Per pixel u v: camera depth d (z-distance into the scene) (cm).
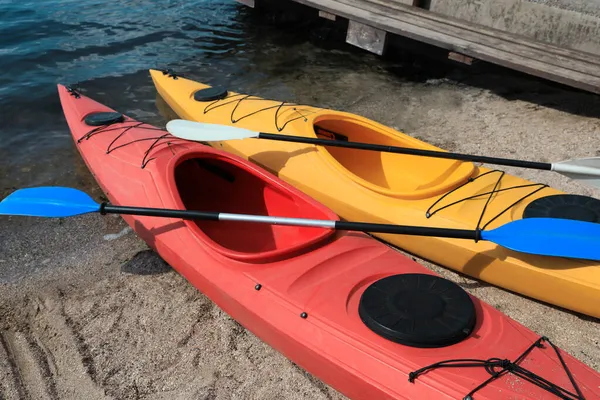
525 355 213
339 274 257
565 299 278
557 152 451
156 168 328
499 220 301
